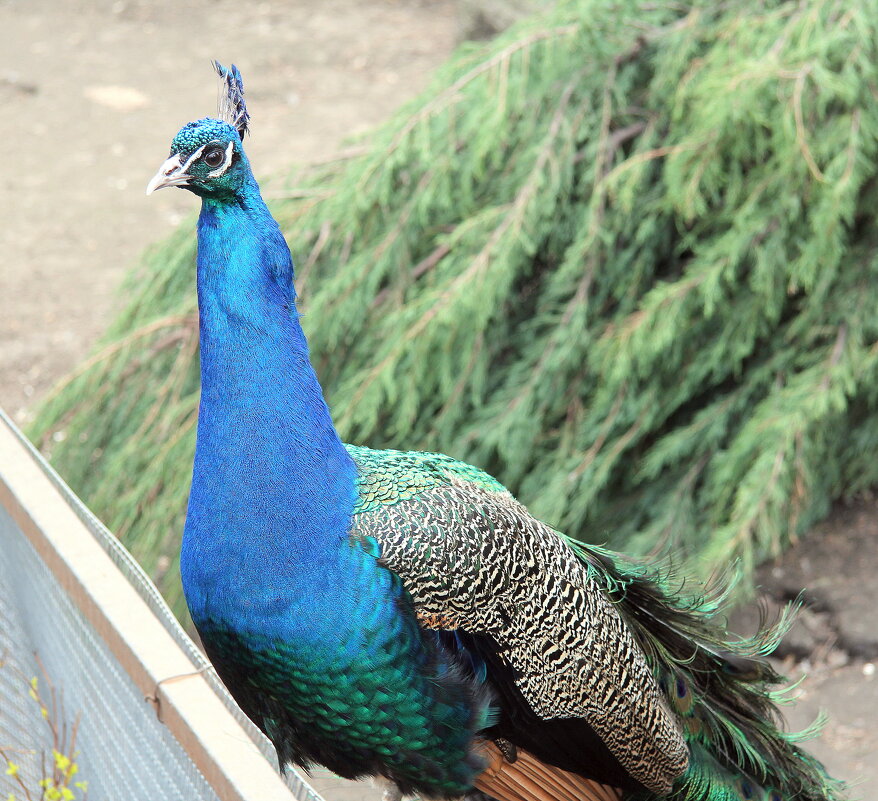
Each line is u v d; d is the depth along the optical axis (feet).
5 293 29.84
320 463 8.66
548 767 9.48
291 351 8.69
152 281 20.02
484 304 17.06
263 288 8.62
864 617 17.71
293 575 8.49
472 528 9.02
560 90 18.66
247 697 9.25
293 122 38.34
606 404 17.88
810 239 16.76
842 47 16.31
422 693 8.77
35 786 8.97
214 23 46.93
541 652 9.14
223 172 8.47
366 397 17.22
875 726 16.17
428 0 49.01
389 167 17.98
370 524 8.71
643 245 18.21
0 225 33.09
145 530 17.90
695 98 17.74
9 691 9.21
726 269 16.66
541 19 19.19
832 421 18.43
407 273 18.37
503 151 19.20
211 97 40.63
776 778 11.14
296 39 45.16
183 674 6.17
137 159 36.78
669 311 16.93
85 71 42.70
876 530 19.39
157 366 19.58
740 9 18.21
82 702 7.62
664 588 10.94
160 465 17.81
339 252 19.12
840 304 17.71
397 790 9.91
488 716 8.96
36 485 7.63
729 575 16.06
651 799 10.36
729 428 18.67
